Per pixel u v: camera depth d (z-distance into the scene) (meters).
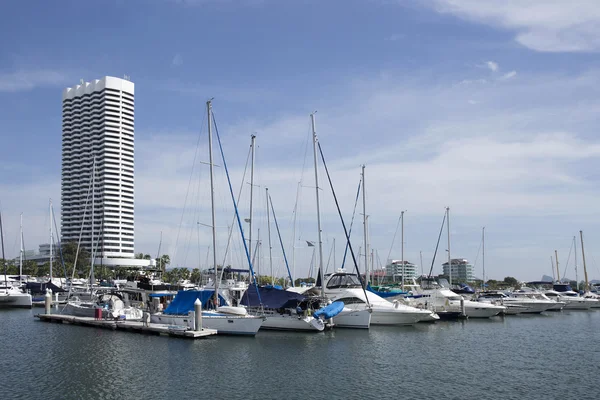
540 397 25.22
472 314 60.81
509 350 37.78
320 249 48.00
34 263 138.50
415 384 27.33
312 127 50.22
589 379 28.83
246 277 58.22
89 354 33.75
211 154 44.22
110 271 136.12
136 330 43.00
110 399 24.20
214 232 43.59
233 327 40.59
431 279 67.69
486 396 25.27
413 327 49.44
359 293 49.06
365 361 32.69
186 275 130.88
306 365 31.25
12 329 45.97
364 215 65.38
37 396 24.59
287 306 43.75
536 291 84.56
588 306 81.00
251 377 28.20
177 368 30.00
